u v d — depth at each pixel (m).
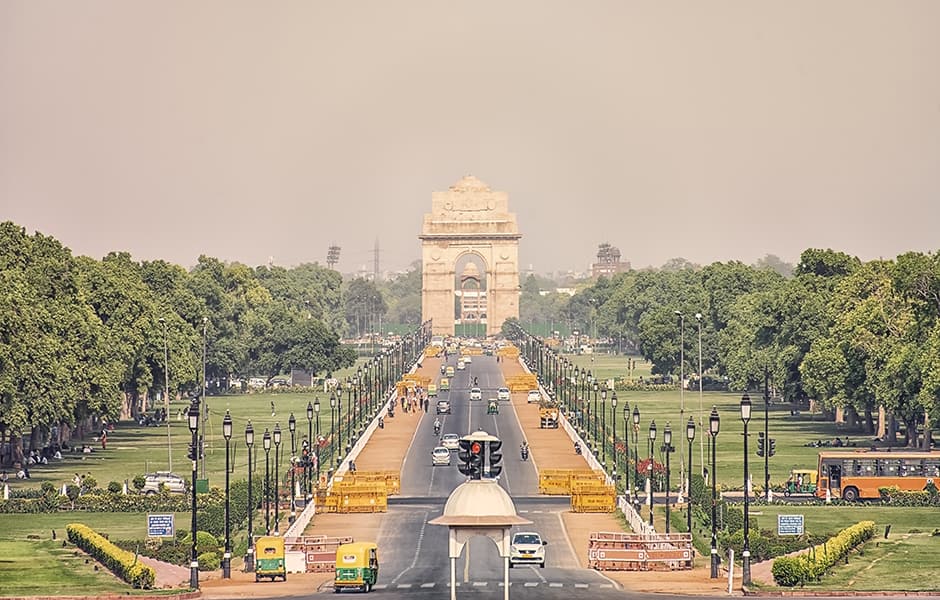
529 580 139.62
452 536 105.00
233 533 175.88
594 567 150.62
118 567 139.75
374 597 125.44
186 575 147.25
